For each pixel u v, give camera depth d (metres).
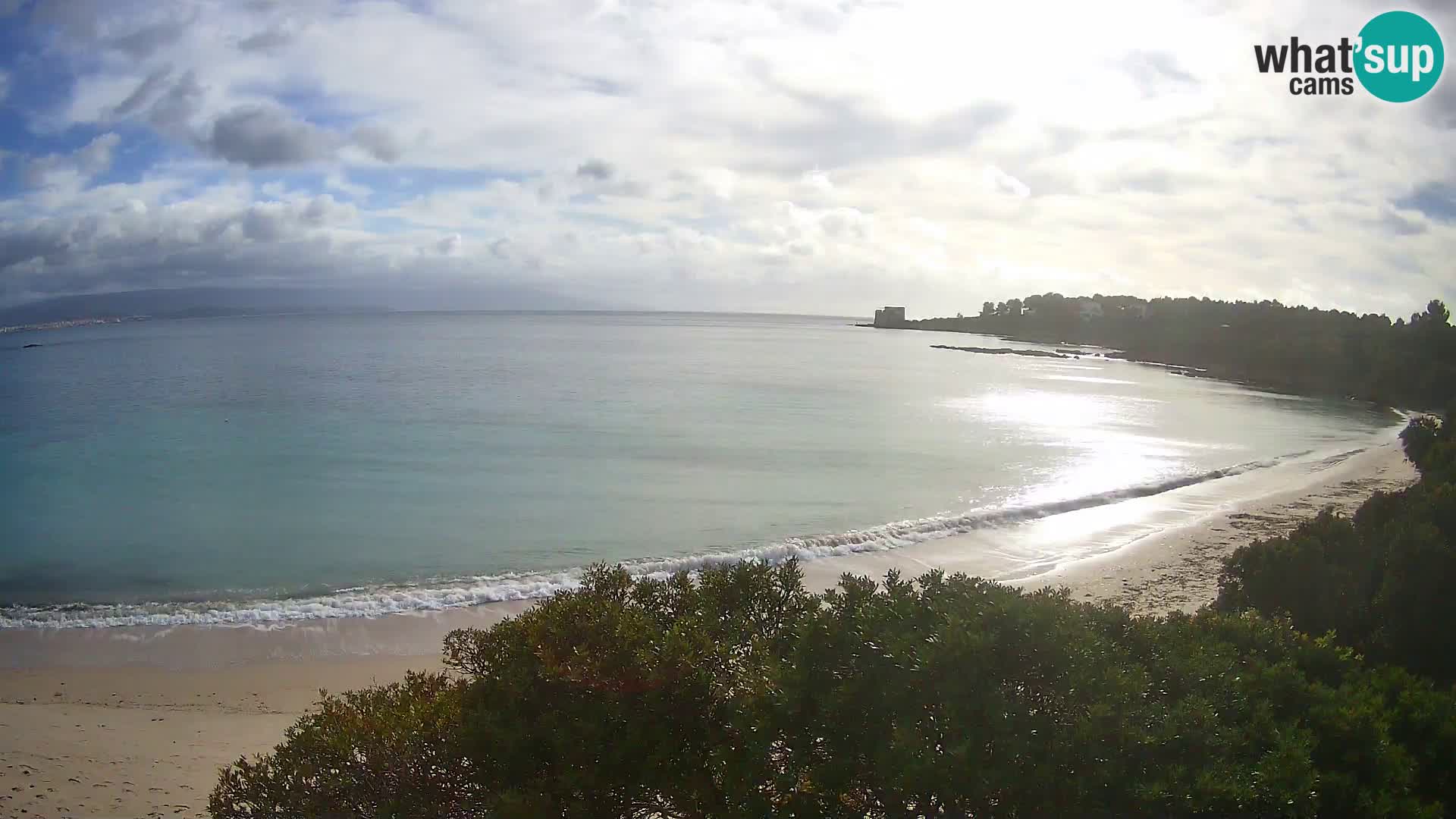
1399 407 65.31
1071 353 131.62
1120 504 25.33
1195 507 24.62
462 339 149.38
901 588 5.57
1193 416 55.59
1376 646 9.30
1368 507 15.20
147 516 24.41
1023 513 23.69
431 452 35.34
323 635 14.63
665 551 20.70
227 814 5.78
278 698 11.98
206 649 13.93
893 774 4.43
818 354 124.50
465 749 5.28
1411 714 5.12
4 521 23.55
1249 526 21.66
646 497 27.12
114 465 32.25
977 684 4.60
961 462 34.34
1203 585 16.27
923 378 83.31
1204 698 4.93
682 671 5.27
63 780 8.62
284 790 5.59
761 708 4.89
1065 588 5.70
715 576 6.51
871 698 4.74
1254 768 4.39
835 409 54.41
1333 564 11.37
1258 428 48.41
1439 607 9.01
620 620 5.73
